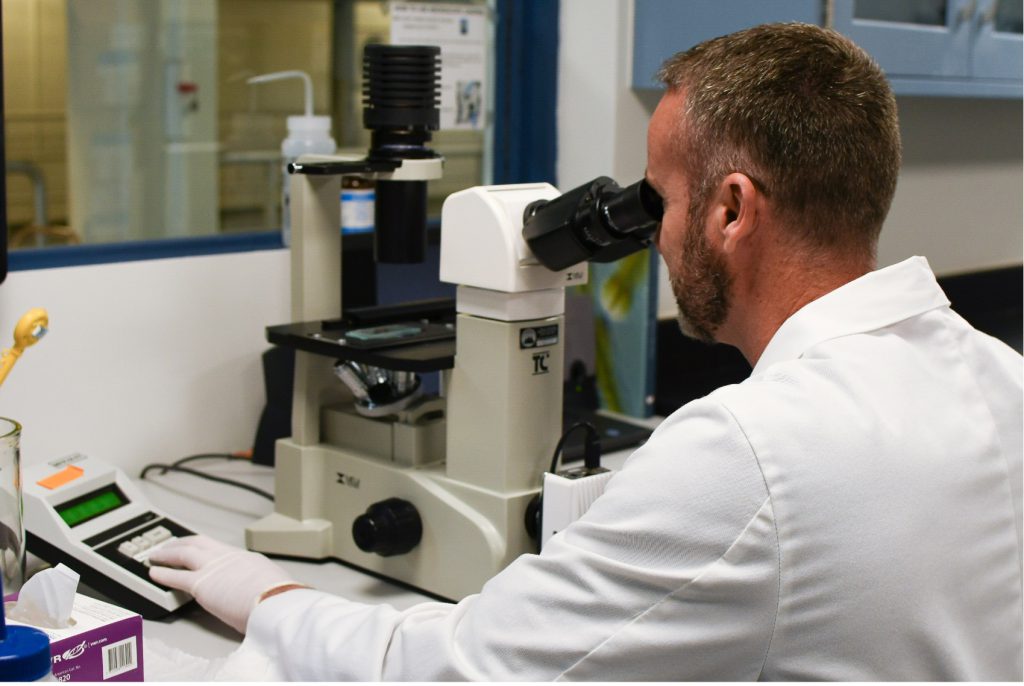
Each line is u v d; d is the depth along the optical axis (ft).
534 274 3.92
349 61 8.71
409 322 4.73
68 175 8.20
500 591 2.91
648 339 6.36
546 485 3.80
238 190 8.97
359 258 5.92
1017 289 10.32
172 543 4.19
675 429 2.81
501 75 7.44
